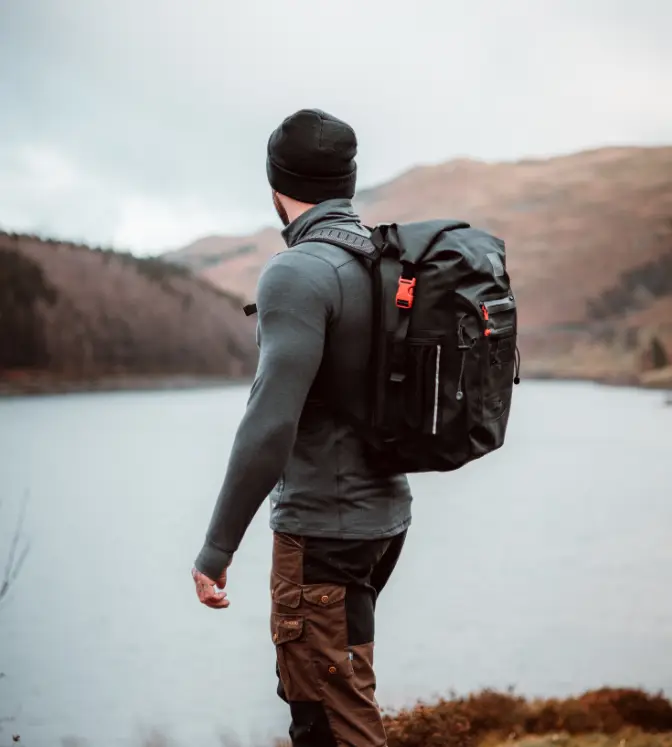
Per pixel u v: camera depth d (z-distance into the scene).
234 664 22.67
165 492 58.94
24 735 15.70
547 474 71.38
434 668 22.02
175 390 145.62
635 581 34.03
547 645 24.27
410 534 47.59
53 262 148.50
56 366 140.25
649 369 186.00
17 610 28.59
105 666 22.02
